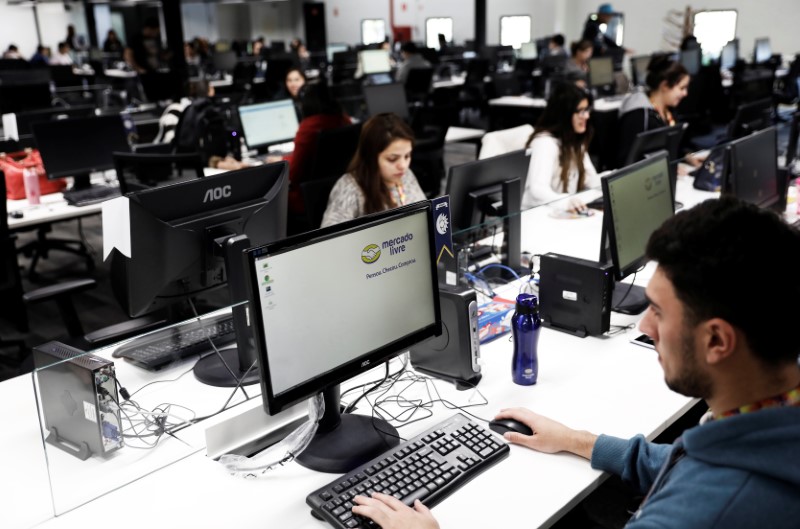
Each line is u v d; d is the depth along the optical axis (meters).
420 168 5.32
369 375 1.85
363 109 6.70
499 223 2.49
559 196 3.30
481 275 2.42
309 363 1.42
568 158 3.44
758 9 10.68
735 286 0.83
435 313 1.67
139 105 8.72
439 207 1.93
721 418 0.89
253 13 17.89
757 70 8.68
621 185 2.12
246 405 1.63
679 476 0.91
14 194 3.97
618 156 4.59
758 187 2.99
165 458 1.50
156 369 1.70
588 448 1.45
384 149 2.75
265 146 5.35
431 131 5.50
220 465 1.48
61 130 4.00
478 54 11.70
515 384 1.79
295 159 3.92
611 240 2.07
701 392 0.91
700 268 0.85
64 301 2.45
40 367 1.49
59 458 1.42
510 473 1.43
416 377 1.83
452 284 1.95
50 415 1.41
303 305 1.39
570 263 2.02
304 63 12.41
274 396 1.37
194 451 1.53
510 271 2.51
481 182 2.52
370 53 10.09
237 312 1.75
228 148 5.09
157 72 7.41
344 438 1.53
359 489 1.34
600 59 8.11
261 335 1.33
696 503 0.86
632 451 1.39
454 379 1.79
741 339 0.84
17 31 15.08
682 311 0.88
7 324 3.86
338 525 1.26
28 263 4.88
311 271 1.40
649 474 1.35
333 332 1.46
